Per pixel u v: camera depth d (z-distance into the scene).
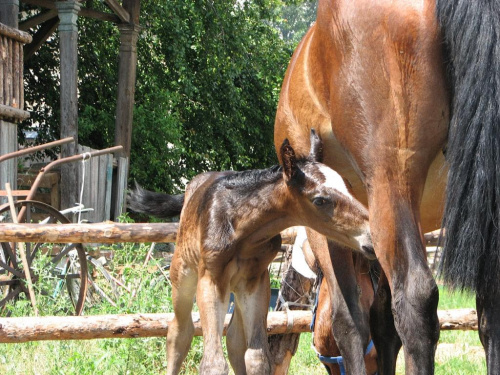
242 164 17.58
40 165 12.91
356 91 4.61
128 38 13.62
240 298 5.34
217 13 16.41
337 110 4.70
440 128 4.52
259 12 17.86
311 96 4.98
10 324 5.89
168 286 7.51
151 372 6.27
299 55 5.13
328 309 5.48
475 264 4.34
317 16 4.81
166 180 15.97
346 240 4.99
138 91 16.39
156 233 6.38
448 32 4.45
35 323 5.91
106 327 5.96
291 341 6.06
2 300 7.20
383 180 4.56
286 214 5.18
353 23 4.61
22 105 10.25
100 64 15.78
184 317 5.59
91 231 6.33
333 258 5.13
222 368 5.09
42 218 11.71
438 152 4.58
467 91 4.38
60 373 6.02
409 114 4.51
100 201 12.47
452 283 4.39
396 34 4.52
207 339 5.15
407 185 4.53
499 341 4.36
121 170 13.19
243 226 5.21
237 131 17.69
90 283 7.84
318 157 5.02
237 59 16.98
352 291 5.12
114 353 6.30
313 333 5.63
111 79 15.90
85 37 15.60
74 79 11.55
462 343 7.46
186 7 16.47
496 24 4.37
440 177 4.61
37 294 7.36
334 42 4.69
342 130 4.69
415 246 4.49
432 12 4.49
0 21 10.25
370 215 4.61
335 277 5.12
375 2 4.58
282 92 5.28
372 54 4.57
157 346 6.58
